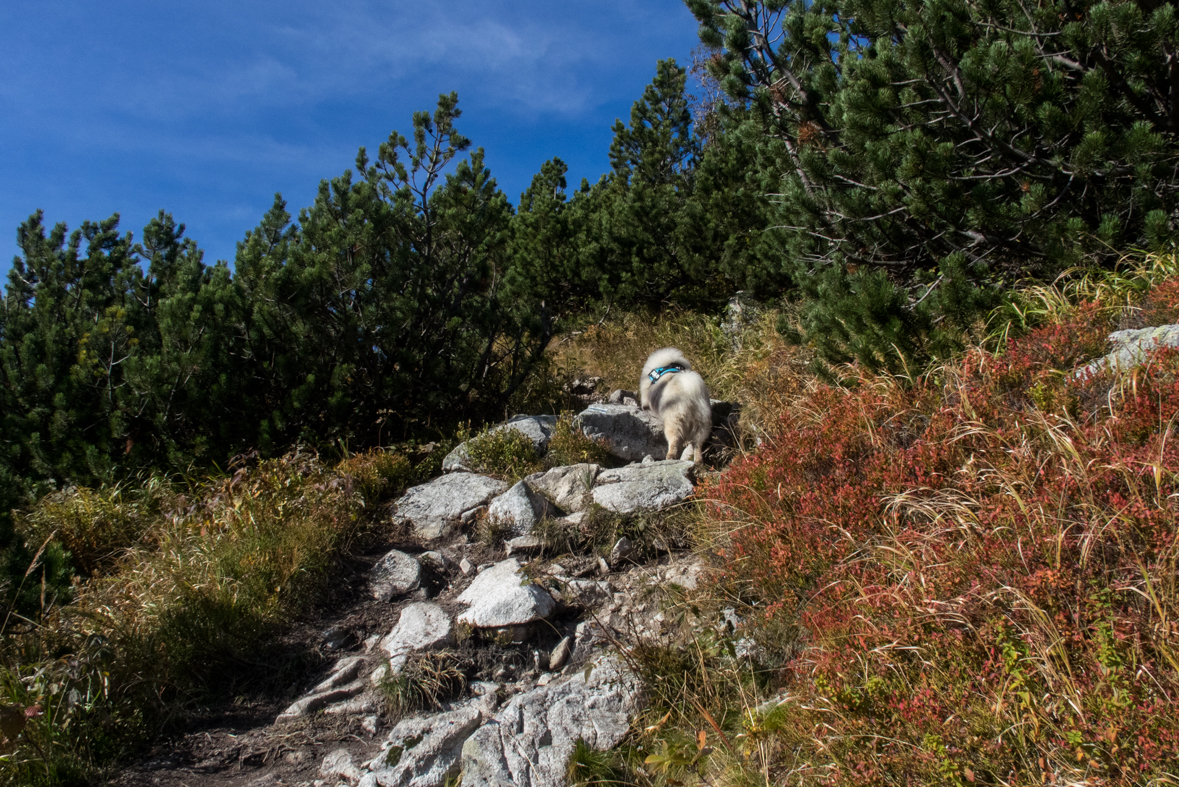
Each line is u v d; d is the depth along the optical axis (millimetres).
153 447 7227
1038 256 5844
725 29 7629
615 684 3621
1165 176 5367
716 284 12008
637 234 12930
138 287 8578
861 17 6152
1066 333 4613
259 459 6746
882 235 6633
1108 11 5152
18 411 7152
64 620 4148
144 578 4742
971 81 5512
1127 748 2090
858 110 6039
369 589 4977
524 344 9156
